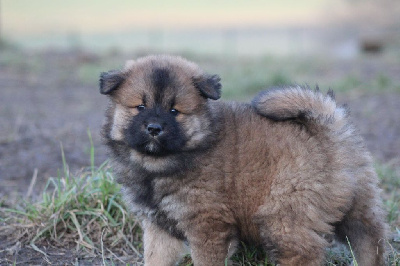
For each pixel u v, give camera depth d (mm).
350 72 3670
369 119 2393
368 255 1419
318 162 1375
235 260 1477
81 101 2961
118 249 1528
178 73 1429
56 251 1522
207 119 1410
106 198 1575
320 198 1371
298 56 4980
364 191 1404
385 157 1930
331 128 1396
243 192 1387
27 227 1556
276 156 1380
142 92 1413
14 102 2848
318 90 1430
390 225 1562
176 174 1390
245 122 1411
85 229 1555
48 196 1611
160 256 1460
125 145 1429
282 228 1374
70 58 4305
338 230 1440
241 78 3291
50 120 2443
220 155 1390
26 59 4141
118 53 4723
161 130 1385
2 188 1748
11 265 1479
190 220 1394
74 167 1863
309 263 1372
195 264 1402
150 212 1427
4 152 1974
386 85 3088
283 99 1396
